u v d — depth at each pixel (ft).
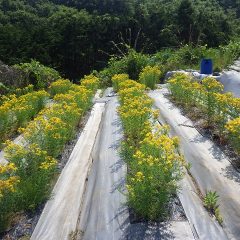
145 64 48.06
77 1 205.05
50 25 144.05
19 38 116.88
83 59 132.16
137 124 18.76
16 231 12.84
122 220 12.67
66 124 20.47
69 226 12.96
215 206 13.19
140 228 12.14
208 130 20.59
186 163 16.74
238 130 16.46
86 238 12.16
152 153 13.91
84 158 18.56
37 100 28.25
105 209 13.51
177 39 109.70
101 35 133.90
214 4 159.12
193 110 24.53
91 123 24.53
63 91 36.06
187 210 13.03
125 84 29.68
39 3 229.45
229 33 105.50
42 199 14.35
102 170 16.67
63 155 19.08
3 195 12.62
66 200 14.55
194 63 48.11
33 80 42.37
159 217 12.53
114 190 14.71
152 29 128.57
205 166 16.43
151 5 152.15
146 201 12.21
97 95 35.47
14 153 16.05
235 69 39.55
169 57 49.62
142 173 12.48
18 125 24.41
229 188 14.48
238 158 16.98
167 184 12.92
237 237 11.75
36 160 15.67
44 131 17.88
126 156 15.99
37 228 12.93
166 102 28.22
